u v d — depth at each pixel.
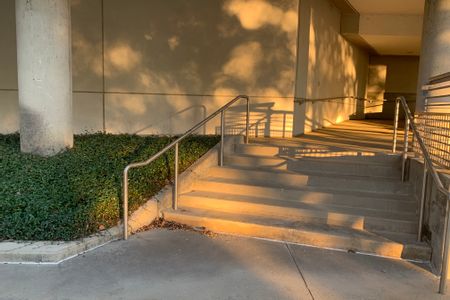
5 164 6.04
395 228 5.30
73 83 9.29
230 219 5.54
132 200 5.59
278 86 8.95
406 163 6.20
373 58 19.19
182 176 6.36
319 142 7.98
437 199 4.57
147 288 3.93
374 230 5.34
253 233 5.37
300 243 5.18
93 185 5.43
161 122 9.31
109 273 4.21
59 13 6.57
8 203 4.88
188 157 6.95
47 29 6.49
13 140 8.10
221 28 9.02
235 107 9.12
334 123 13.30
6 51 9.35
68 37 6.77
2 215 4.84
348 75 14.84
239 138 7.68
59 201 5.02
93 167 5.98
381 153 6.61
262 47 8.94
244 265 4.49
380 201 5.72
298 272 4.36
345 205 5.87
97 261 4.49
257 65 8.98
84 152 6.89
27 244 4.62
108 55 9.25
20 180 5.42
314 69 10.47
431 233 4.75
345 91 14.58
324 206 5.82
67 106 6.84
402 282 4.22
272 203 5.91
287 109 8.97
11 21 9.27
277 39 8.88
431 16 7.18
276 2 8.82
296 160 6.81
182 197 6.16
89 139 8.16
